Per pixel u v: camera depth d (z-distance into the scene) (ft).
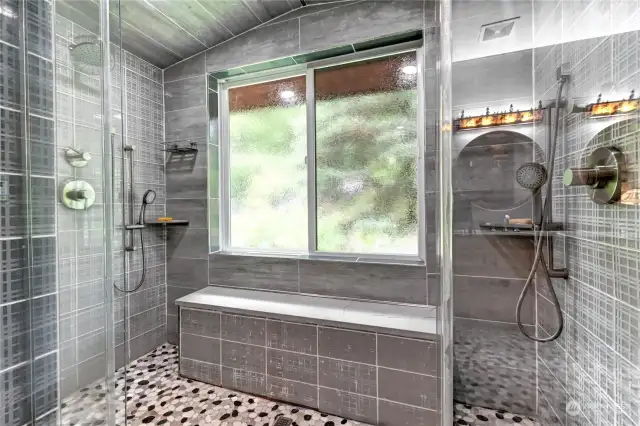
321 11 5.98
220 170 7.39
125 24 5.89
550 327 4.20
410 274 5.64
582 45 3.47
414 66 5.82
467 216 4.84
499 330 4.74
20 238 2.32
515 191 4.58
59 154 2.62
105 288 3.05
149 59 6.98
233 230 7.38
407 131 5.89
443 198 4.07
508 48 4.60
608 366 2.98
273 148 6.97
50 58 2.53
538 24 4.38
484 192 4.75
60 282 2.62
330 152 6.44
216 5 5.70
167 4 5.52
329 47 5.94
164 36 6.38
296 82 6.73
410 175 5.88
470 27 4.77
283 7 6.07
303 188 6.70
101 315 3.01
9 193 2.25
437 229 4.21
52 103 2.55
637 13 2.55
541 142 4.36
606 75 3.02
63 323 2.64
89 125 2.91
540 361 4.47
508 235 4.67
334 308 5.58
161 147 7.36
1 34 2.19
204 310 5.90
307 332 5.16
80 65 2.81
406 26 5.42
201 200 7.22
